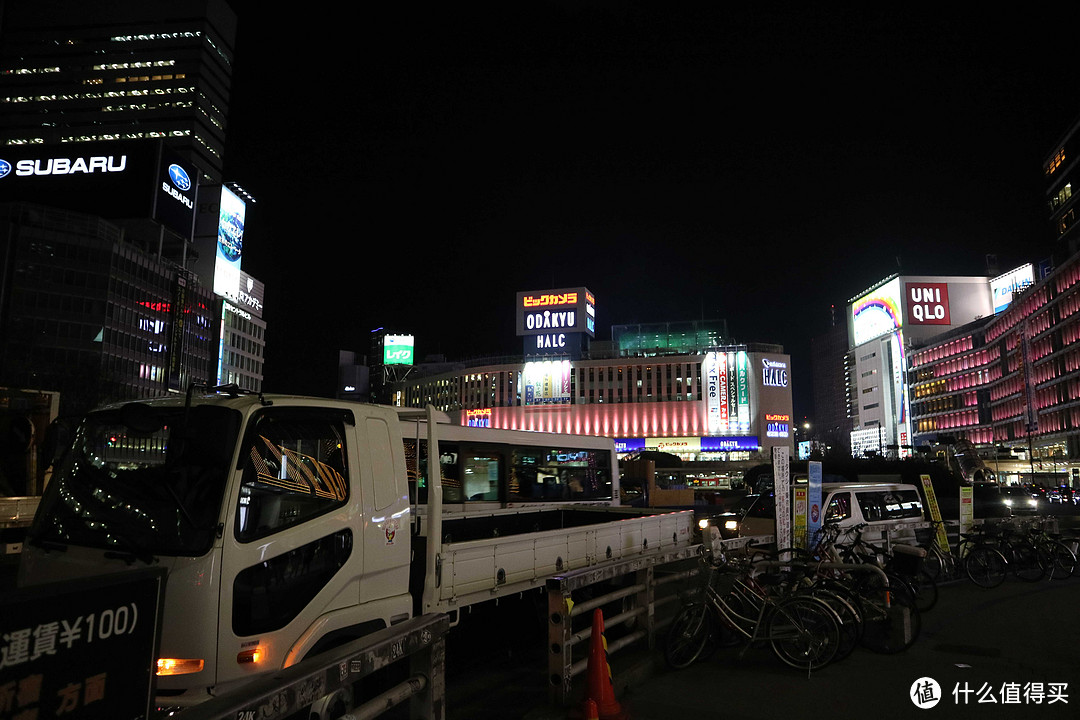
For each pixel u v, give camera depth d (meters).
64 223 69.75
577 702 5.56
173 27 120.31
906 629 7.77
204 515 4.22
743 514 14.54
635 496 34.94
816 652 6.94
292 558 4.55
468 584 5.95
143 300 75.25
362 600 5.04
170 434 4.51
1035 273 117.38
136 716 1.98
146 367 75.19
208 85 121.94
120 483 4.50
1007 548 13.10
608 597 6.39
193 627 3.98
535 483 14.74
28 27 121.50
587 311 124.31
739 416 110.25
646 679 6.66
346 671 2.68
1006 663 7.38
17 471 10.44
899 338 138.25
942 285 138.00
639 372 115.88
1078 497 55.78
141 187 87.69
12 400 10.38
